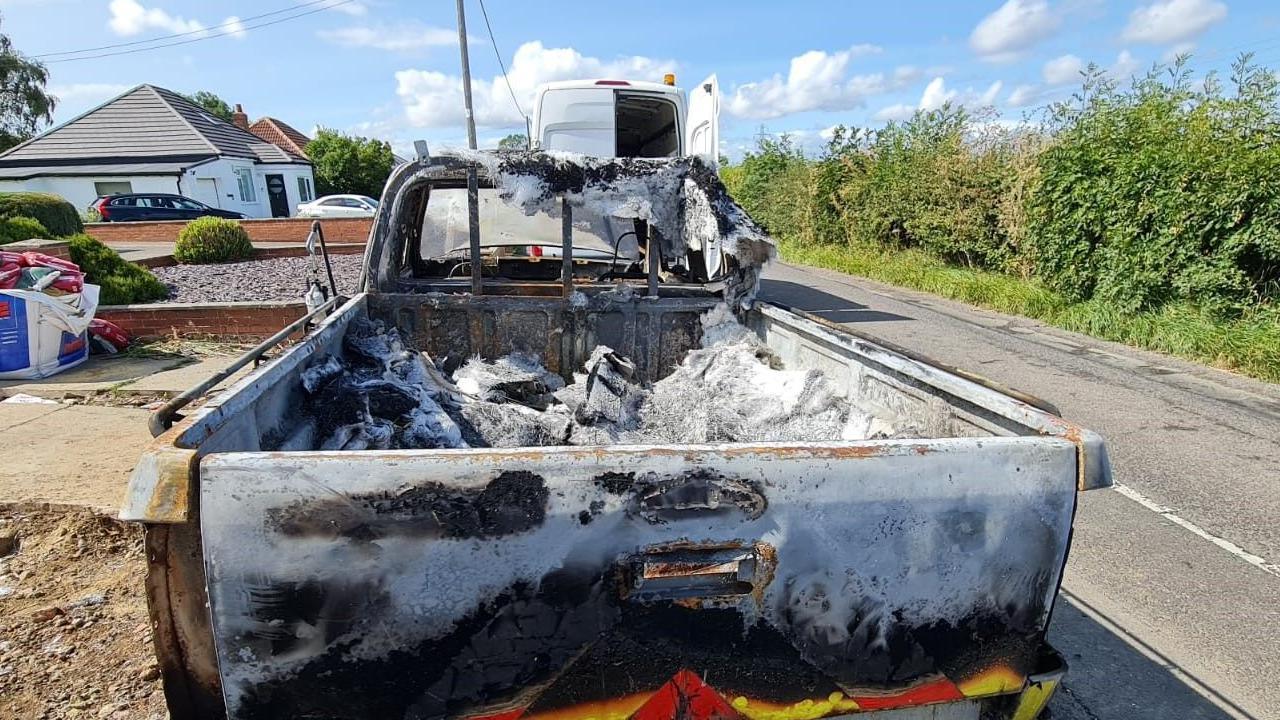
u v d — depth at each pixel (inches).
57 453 167.8
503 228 160.7
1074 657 111.0
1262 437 201.5
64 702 92.9
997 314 391.5
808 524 57.0
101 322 270.2
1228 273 297.0
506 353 138.3
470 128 597.0
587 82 299.6
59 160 995.3
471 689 56.1
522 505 53.4
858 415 101.5
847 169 645.9
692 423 111.0
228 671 53.9
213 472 50.4
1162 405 229.3
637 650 57.2
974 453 58.7
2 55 1314.0
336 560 52.3
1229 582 131.4
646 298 140.6
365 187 1413.6
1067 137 370.9
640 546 55.4
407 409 100.3
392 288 138.6
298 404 92.6
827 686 60.7
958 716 66.0
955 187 489.7
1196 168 302.7
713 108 275.7
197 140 1027.3
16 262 238.2
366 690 55.3
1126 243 330.3
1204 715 99.3
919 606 60.4
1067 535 61.8
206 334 291.4
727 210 134.9
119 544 131.6
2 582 120.0
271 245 636.7
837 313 389.7
